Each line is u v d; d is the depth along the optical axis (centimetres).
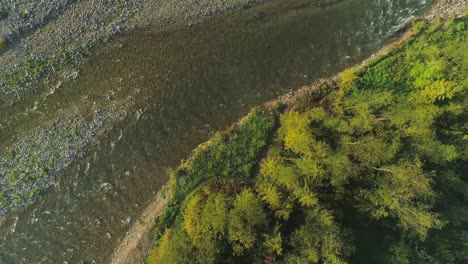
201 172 2870
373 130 2550
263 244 2434
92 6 2995
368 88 2797
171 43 3014
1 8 2970
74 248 3017
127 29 3009
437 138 2509
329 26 2931
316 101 2853
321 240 2350
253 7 2955
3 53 3014
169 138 3014
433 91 2522
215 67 2997
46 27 3006
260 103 2950
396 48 2828
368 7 2908
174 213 2858
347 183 2481
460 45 2681
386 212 2380
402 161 2425
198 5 2978
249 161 2839
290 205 2475
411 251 2433
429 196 2378
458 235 2452
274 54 2961
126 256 2936
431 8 2850
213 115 2989
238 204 2575
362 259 2523
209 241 2516
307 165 2527
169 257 2569
